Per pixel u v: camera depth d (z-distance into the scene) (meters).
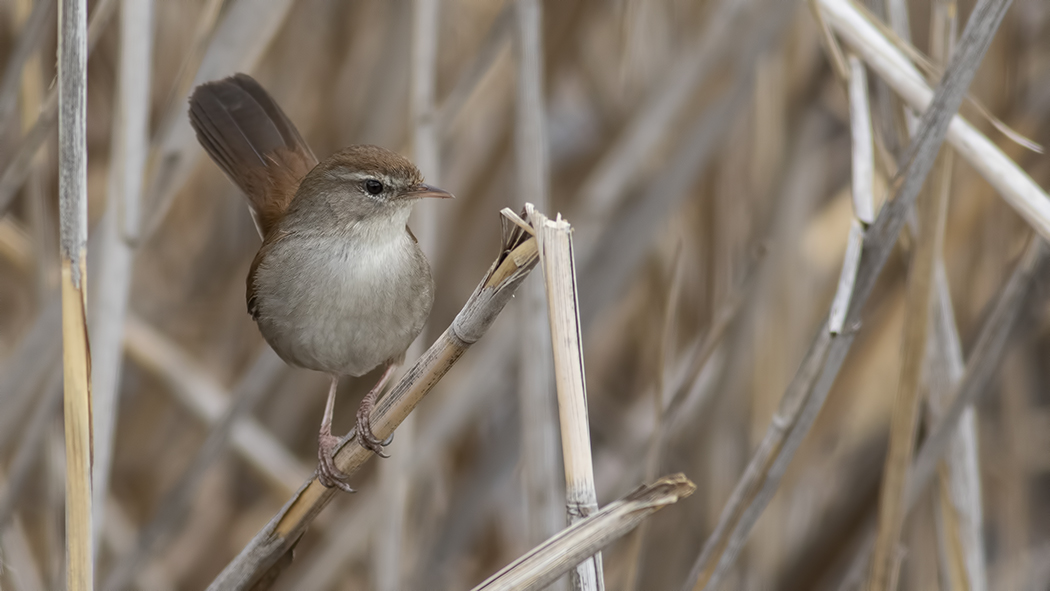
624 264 8.76
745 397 8.78
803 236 8.89
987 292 8.73
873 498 8.86
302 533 5.53
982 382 6.84
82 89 4.59
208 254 10.87
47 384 7.93
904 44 6.20
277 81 10.22
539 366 7.27
